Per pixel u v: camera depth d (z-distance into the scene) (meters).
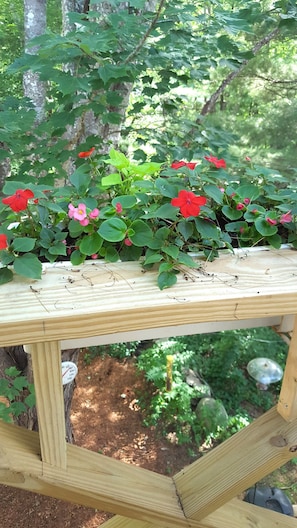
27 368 2.58
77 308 0.64
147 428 3.50
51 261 0.77
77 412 3.59
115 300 0.66
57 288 0.68
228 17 1.64
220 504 0.97
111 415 3.59
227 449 0.99
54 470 0.83
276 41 3.49
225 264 0.77
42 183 1.59
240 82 3.87
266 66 3.77
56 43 1.25
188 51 1.88
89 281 0.70
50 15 3.87
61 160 1.63
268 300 0.70
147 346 4.21
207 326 0.89
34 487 0.82
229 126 3.91
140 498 0.95
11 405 2.10
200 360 4.00
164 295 0.68
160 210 0.77
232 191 0.94
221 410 3.54
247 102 4.03
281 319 0.93
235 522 1.08
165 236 0.77
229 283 0.71
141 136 2.29
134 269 0.75
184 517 0.98
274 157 3.91
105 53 1.59
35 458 0.82
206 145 2.12
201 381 3.88
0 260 0.71
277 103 4.03
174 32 1.69
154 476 1.01
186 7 1.57
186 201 0.73
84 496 0.88
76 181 0.90
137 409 3.65
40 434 0.78
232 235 0.93
